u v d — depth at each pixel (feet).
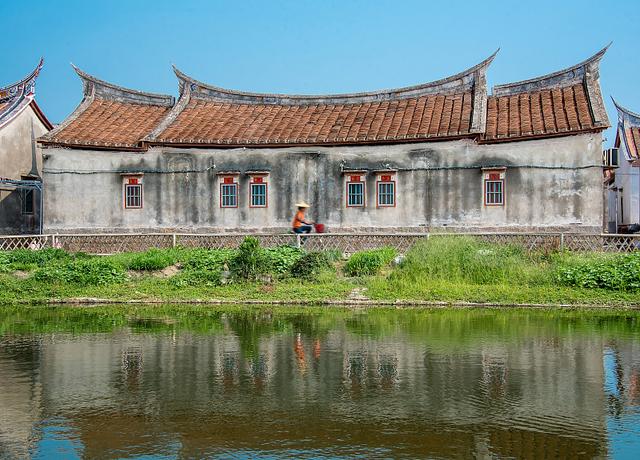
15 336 39.68
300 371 31.09
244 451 21.50
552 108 74.95
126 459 20.98
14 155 95.14
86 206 81.66
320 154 78.23
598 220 69.67
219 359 33.55
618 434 22.79
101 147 80.53
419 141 74.95
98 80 89.04
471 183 73.72
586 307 48.93
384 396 27.09
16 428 23.81
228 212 79.82
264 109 87.15
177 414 25.08
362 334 39.70
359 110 83.92
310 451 21.44
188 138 79.20
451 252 58.08
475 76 80.84
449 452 21.26
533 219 71.82
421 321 44.06
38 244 77.71
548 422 23.99
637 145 85.05
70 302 53.57
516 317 45.42
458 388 28.14
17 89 98.89
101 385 28.96
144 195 80.94
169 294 54.54
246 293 54.24
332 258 63.82
